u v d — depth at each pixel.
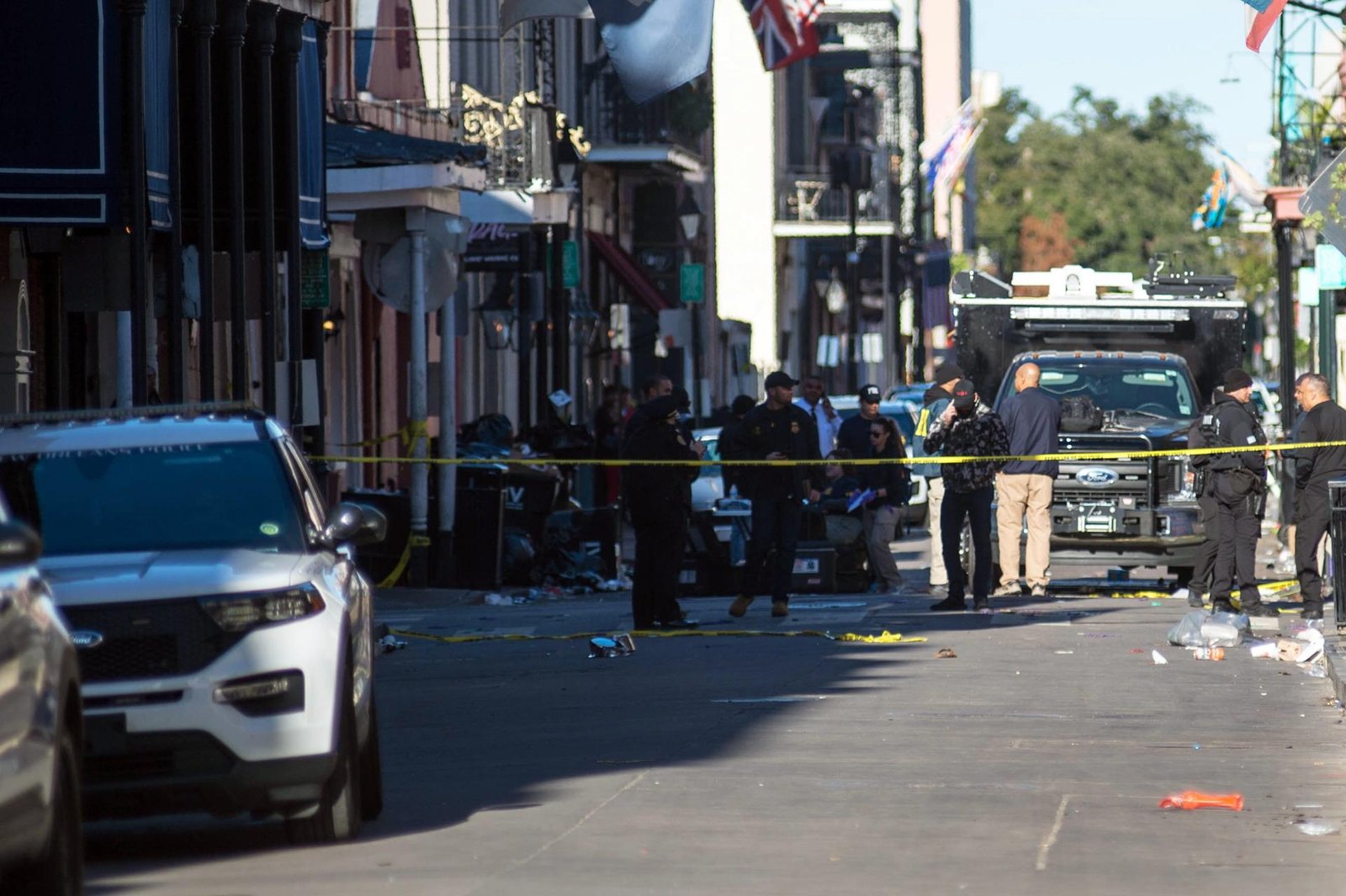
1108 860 37.00
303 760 37.12
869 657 69.19
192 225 80.81
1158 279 108.88
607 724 55.03
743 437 84.31
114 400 90.94
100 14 64.38
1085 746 50.00
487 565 97.88
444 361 101.81
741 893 34.34
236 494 41.22
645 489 80.25
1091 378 101.00
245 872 36.94
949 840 38.78
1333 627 75.69
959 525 86.50
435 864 36.91
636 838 39.19
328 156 96.75
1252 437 80.31
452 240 99.75
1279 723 53.88
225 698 36.84
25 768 27.64
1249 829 39.88
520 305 131.50
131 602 36.97
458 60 158.00
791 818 41.09
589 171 192.50
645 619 80.69
